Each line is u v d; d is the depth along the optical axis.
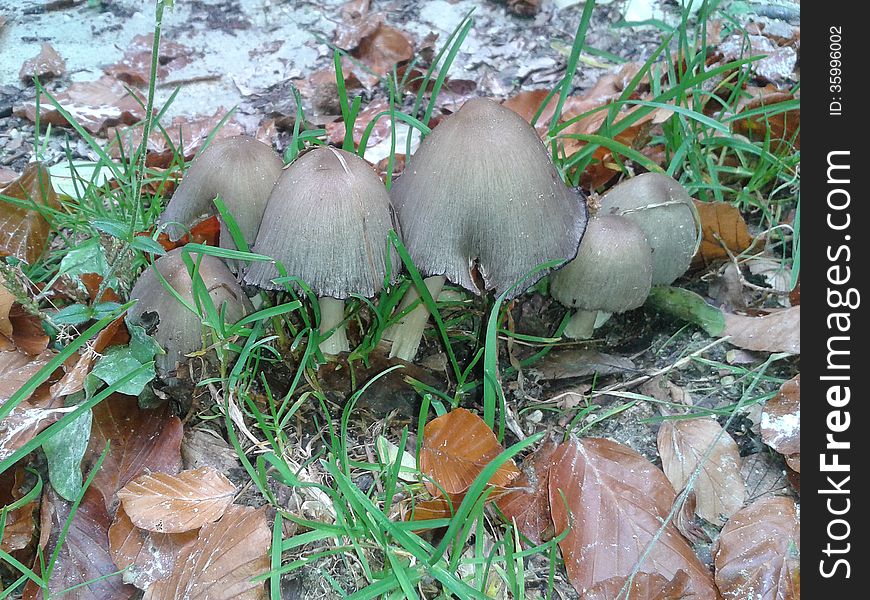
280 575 0.30
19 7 0.67
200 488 0.31
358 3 0.67
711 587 0.30
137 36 0.63
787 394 0.34
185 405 0.34
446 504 0.31
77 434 0.31
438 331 0.39
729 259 0.43
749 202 0.46
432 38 0.62
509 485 0.32
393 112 0.41
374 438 0.35
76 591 0.29
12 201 0.40
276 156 0.35
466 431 0.32
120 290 0.37
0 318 0.35
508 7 0.67
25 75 0.58
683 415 0.35
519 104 0.54
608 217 0.36
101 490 0.32
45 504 0.31
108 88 0.58
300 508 0.32
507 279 0.32
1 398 0.33
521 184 0.31
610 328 0.40
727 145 0.47
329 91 0.57
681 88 0.45
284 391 0.36
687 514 0.32
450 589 0.29
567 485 0.32
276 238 0.31
